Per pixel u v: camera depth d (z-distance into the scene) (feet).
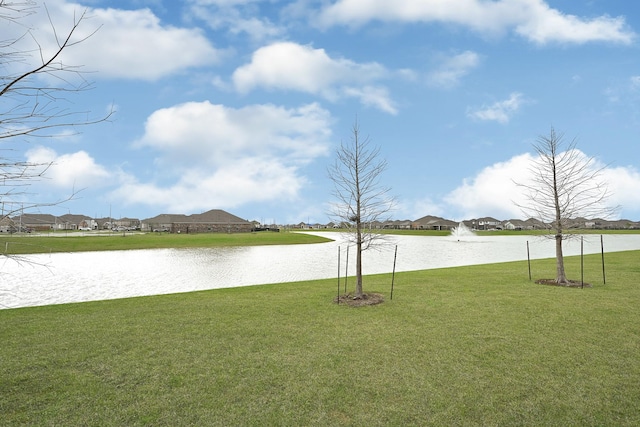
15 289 56.80
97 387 18.65
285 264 92.38
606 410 16.37
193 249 144.66
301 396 17.63
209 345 24.66
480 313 32.35
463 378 19.43
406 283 49.08
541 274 56.95
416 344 24.50
